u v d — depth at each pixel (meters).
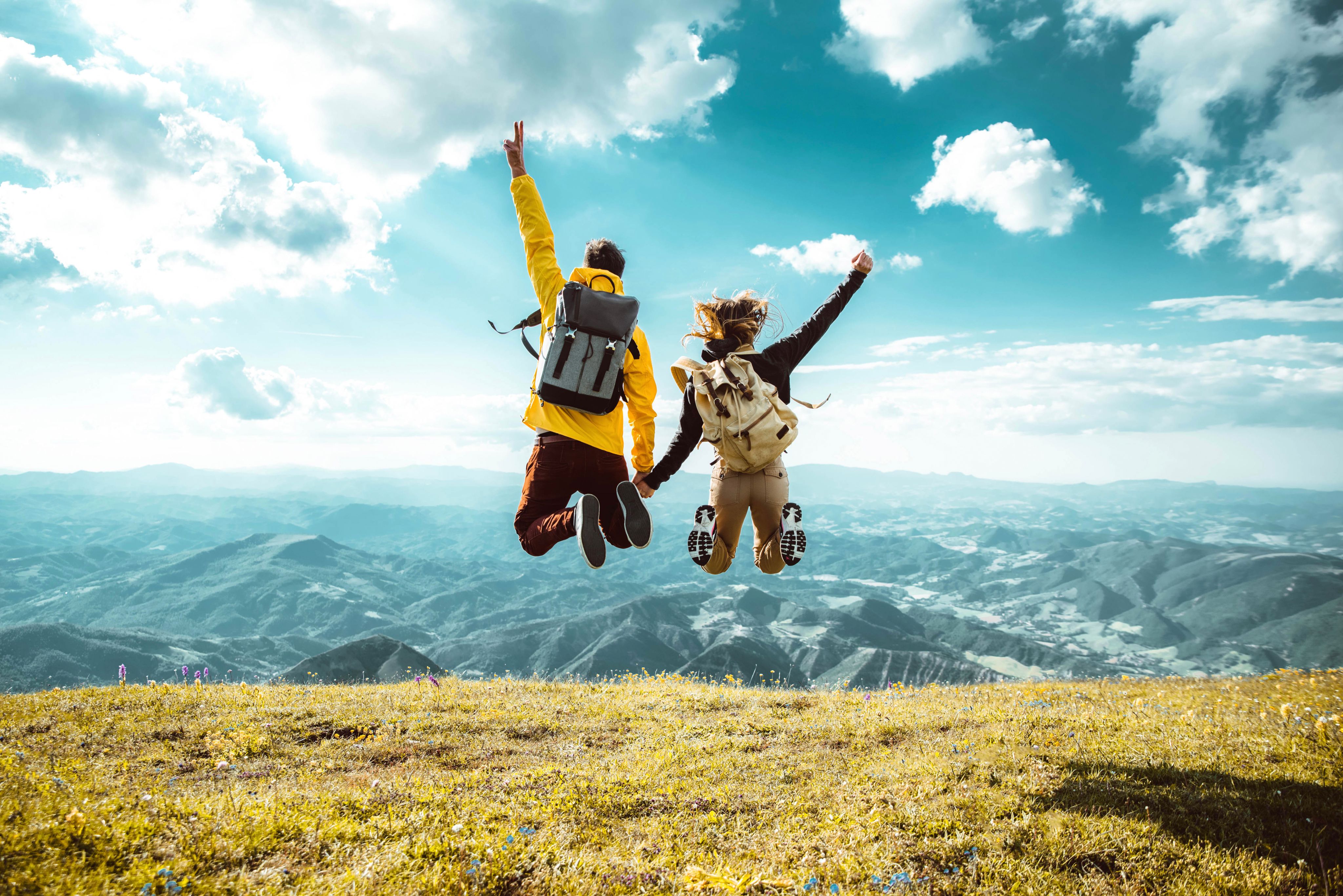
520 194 5.35
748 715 11.77
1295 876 4.68
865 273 6.05
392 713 11.80
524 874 4.82
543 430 4.91
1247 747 7.53
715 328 5.68
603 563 4.21
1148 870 4.86
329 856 4.82
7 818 4.63
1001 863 5.03
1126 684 14.56
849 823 6.11
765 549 5.78
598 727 11.02
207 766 8.89
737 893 4.69
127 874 4.12
